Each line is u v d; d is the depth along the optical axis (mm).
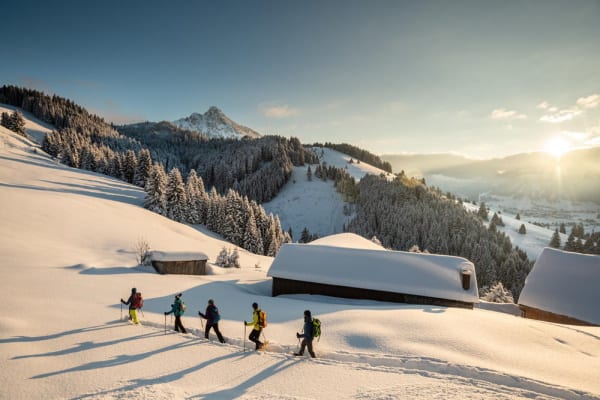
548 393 8836
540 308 24688
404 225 112812
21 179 59156
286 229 140750
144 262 29578
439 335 12492
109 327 12914
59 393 8219
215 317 12164
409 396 8461
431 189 160750
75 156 96312
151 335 12414
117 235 38688
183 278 26531
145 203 64500
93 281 20859
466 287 23031
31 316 13250
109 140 197750
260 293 26438
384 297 23391
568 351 12367
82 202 49719
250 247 69500
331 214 149500
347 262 25672
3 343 10648
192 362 10344
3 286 17219
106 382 8828
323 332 13109
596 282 24453
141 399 7953
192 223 71438
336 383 9203
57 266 24250
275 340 12570
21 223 34219
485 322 14789
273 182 167875
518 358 11117
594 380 9789
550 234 143125
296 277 24969
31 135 149000
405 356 10820
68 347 10852
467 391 8773
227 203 73500
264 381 9281
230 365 10234
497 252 96125
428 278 23453
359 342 12062
